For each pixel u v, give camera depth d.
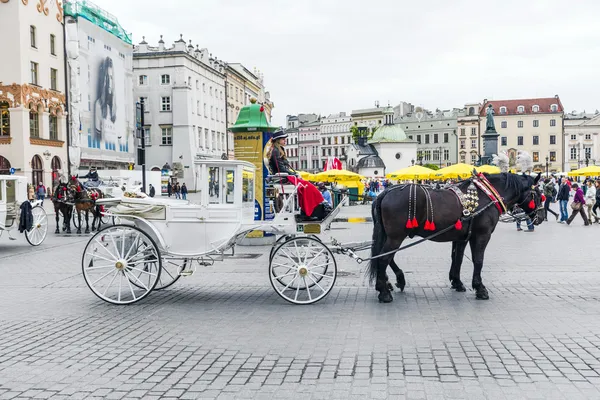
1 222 18.14
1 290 11.84
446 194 10.30
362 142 108.12
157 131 68.94
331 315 9.26
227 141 86.94
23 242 21.34
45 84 46.88
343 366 6.68
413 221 10.01
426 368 6.58
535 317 8.93
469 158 149.38
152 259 10.67
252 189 11.23
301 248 10.26
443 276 12.88
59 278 13.27
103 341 7.93
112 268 11.30
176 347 7.58
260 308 9.88
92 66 53.72
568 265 14.23
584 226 26.75
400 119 159.62
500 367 6.59
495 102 148.50
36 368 6.80
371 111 169.25
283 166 11.26
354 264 14.89
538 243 19.45
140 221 10.69
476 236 10.48
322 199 10.59
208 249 10.58
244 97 97.75
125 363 6.95
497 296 10.59
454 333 8.05
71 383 6.29
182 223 10.53
